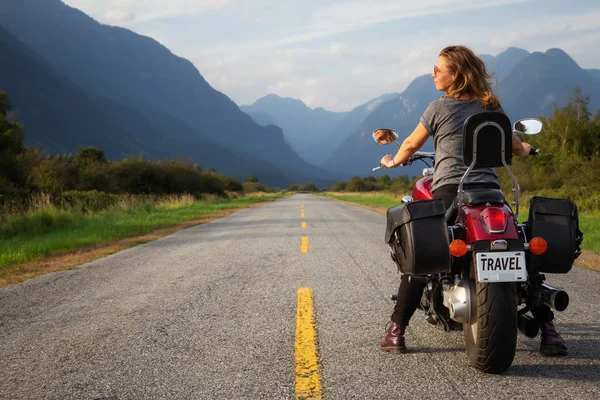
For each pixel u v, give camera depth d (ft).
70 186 90.94
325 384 9.75
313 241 34.04
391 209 10.64
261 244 32.89
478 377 9.88
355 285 19.31
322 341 12.50
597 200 69.67
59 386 9.96
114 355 11.75
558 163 106.73
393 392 9.27
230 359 11.31
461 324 10.50
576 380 9.62
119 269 24.58
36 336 13.56
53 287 20.49
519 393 9.07
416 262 9.66
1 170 68.13
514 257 9.25
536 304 9.93
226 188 207.51
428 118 10.77
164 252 30.55
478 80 10.33
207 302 16.96
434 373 10.16
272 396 9.22
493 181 10.37
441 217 9.79
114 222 52.60
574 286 18.85
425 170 12.52
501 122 9.55
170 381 10.08
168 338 12.99
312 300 16.92
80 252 32.19
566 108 109.60
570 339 12.24
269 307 16.08
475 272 9.43
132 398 9.29
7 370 10.98
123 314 15.62
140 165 119.44
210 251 30.19
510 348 9.34
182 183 128.16
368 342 12.32
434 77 10.96
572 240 9.66
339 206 95.14
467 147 9.69
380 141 12.00
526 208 60.34
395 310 11.39
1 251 30.96
